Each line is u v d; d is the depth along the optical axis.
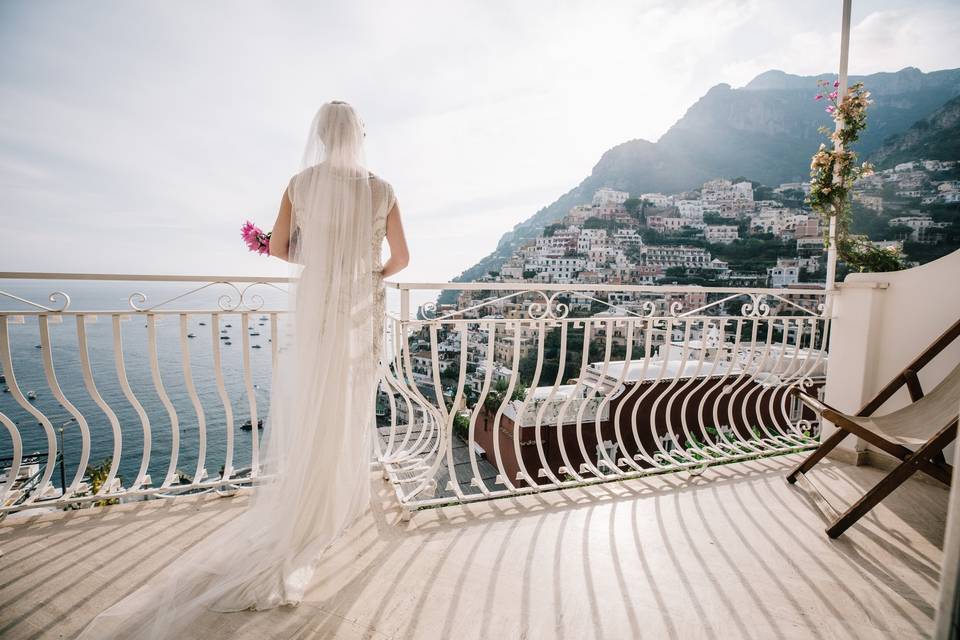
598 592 1.54
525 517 2.06
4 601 1.44
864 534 1.94
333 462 1.64
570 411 9.75
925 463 1.77
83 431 2.03
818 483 2.48
